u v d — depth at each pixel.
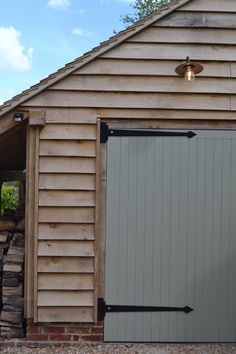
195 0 3.80
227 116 3.85
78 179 3.84
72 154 3.82
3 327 4.03
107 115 3.82
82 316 3.83
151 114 3.84
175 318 3.91
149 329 3.91
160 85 3.81
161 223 3.90
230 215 3.91
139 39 3.79
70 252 3.82
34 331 3.83
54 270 3.81
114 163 3.88
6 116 3.77
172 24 3.79
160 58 3.80
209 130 3.88
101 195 3.88
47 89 3.79
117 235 3.89
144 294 3.90
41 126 3.79
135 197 3.89
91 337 3.87
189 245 3.91
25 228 3.96
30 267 3.83
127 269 3.89
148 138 3.88
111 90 3.81
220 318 3.91
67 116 3.81
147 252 3.90
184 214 3.90
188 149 3.88
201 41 3.80
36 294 3.80
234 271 3.91
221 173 3.89
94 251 3.83
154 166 3.88
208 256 3.91
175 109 3.84
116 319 3.88
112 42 3.75
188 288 3.91
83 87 3.80
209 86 3.83
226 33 3.82
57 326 3.84
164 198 3.90
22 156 6.30
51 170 3.81
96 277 3.83
